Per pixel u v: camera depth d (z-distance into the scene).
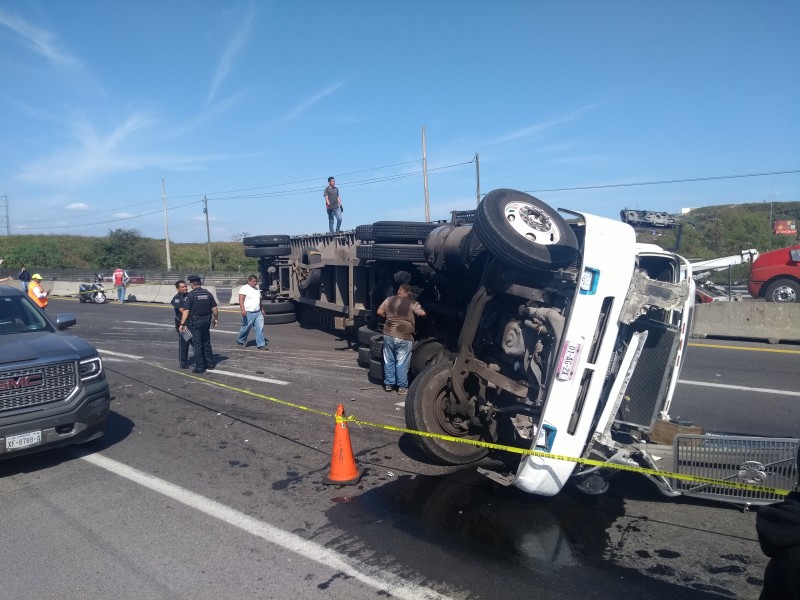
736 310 14.15
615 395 4.90
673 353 5.34
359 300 11.66
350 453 5.77
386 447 6.75
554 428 4.65
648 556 4.36
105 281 41.19
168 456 6.53
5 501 5.40
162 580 4.08
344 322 12.34
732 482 4.52
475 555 4.38
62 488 5.68
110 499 5.41
